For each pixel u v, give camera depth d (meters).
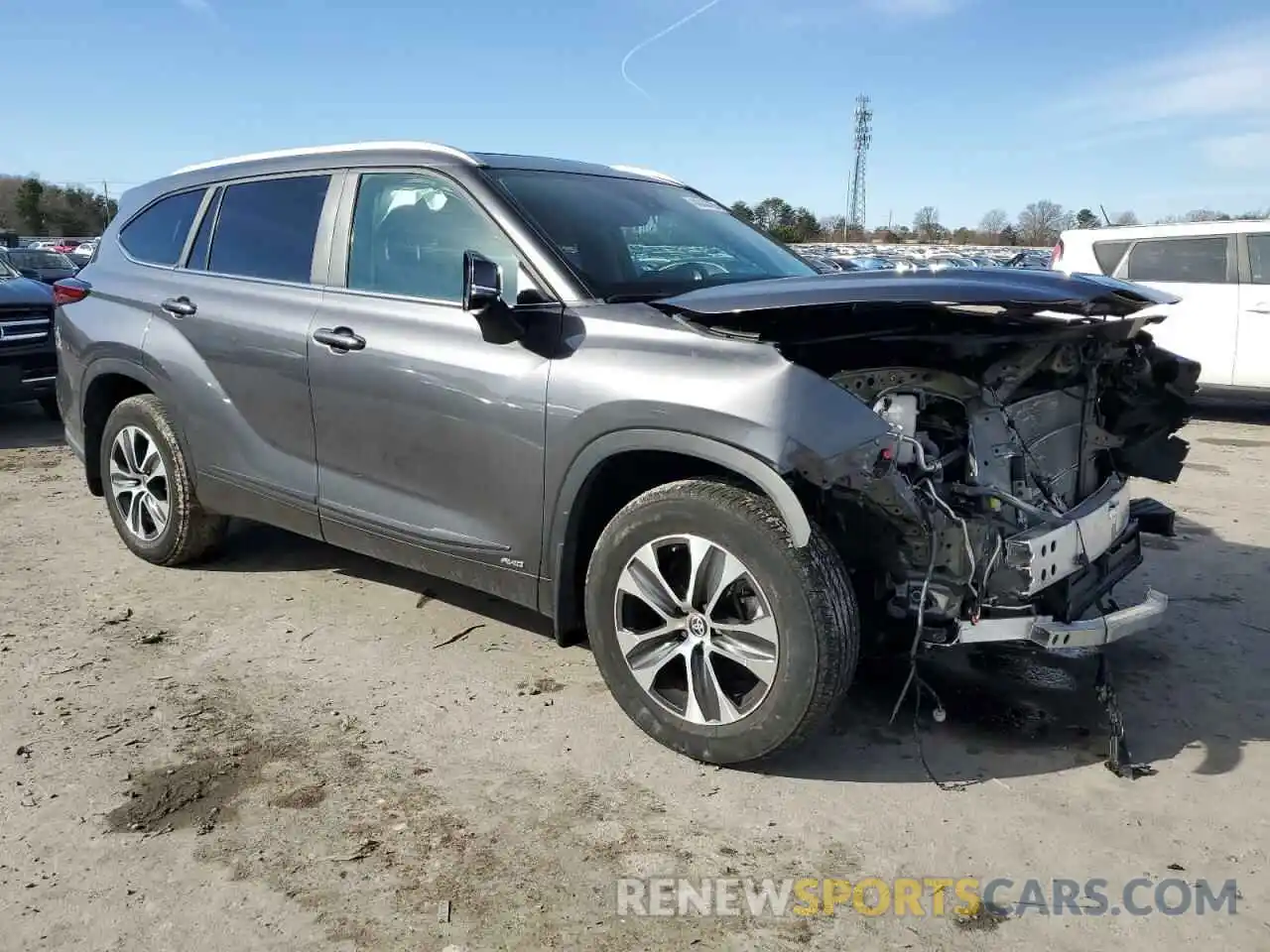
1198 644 4.18
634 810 2.93
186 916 2.46
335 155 4.22
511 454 3.39
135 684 3.69
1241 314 9.99
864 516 2.99
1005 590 3.05
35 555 5.14
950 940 2.42
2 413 9.78
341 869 2.65
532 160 4.08
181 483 4.67
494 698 3.62
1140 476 4.12
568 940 2.40
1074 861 2.72
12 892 2.53
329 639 4.12
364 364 3.78
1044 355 3.21
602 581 3.26
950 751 3.29
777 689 2.92
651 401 2.98
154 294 4.68
